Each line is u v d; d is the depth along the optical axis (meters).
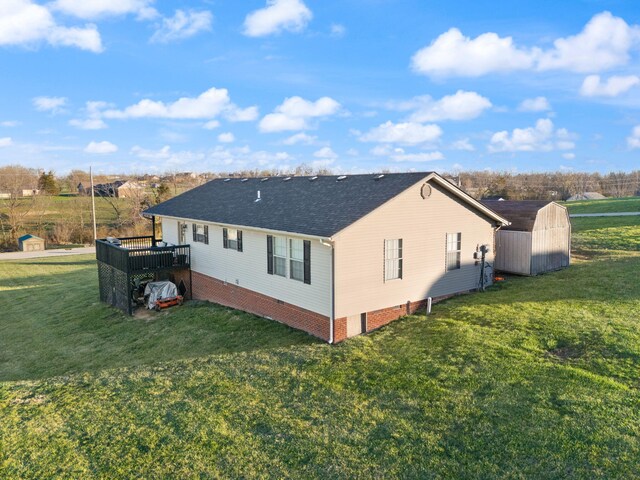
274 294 14.99
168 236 23.16
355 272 12.64
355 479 6.73
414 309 14.21
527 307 13.08
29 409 9.92
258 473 7.05
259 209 16.94
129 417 9.12
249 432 8.21
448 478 6.55
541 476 6.37
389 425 8.02
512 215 18.30
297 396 9.42
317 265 12.82
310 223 13.35
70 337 16.91
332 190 16.06
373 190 14.41
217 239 18.34
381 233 13.11
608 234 25.69
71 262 36.41
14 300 24.08
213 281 18.89
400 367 10.13
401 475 6.72
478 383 8.98
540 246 17.77
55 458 7.89
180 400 9.69
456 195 15.02
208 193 23.59
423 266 14.37
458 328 11.93
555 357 9.74
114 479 7.20
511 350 10.23
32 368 13.86
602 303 12.88
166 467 7.38
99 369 12.89
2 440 8.59
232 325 15.12
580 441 6.96
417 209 13.99
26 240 43.84
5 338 17.59
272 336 13.52
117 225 52.47
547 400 8.12
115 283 20.19
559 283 15.75
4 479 7.39
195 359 12.33
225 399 9.55
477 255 15.95
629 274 15.94
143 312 18.89
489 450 7.04
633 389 8.18
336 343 12.28
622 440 6.86
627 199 47.28
